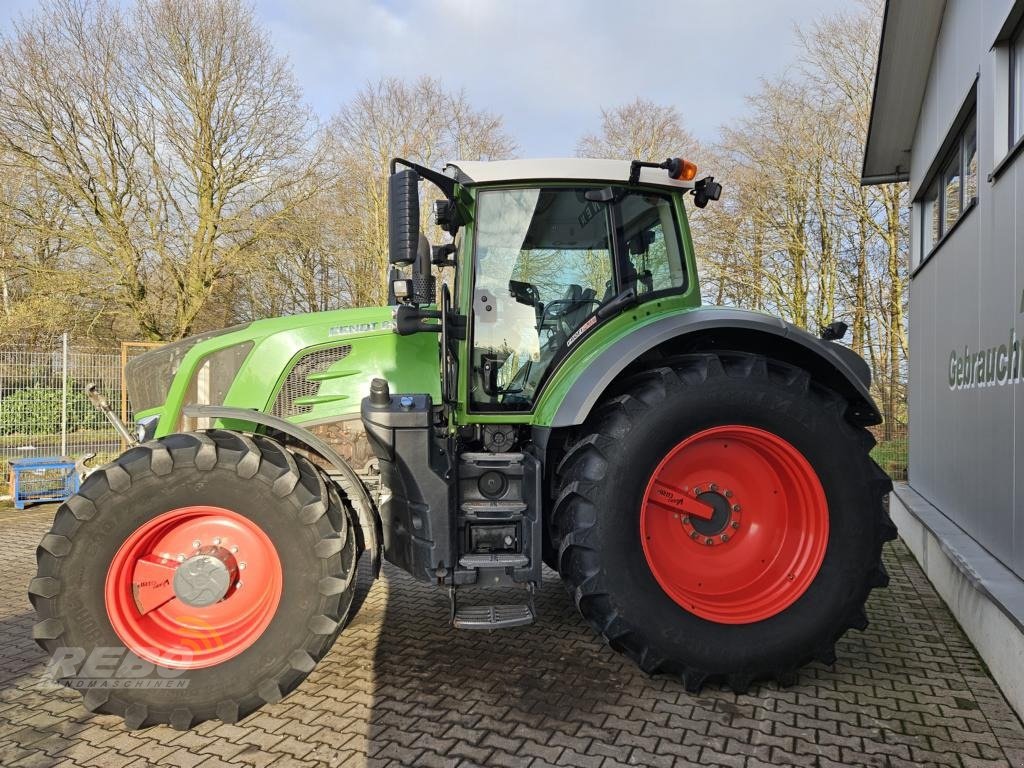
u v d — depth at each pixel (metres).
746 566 3.26
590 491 3.01
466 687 3.12
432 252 3.59
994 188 4.27
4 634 3.86
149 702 2.72
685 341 3.38
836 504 3.15
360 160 20.31
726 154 18.45
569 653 3.50
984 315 4.42
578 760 2.51
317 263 18.91
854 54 16.34
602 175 3.48
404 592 4.56
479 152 21.11
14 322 13.52
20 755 2.59
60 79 14.82
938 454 5.67
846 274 17.34
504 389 3.47
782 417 3.12
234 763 2.52
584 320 3.50
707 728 2.74
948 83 5.61
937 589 4.58
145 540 2.83
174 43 15.55
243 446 2.89
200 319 16.92
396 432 3.04
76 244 14.73
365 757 2.54
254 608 2.91
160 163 15.92
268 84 16.41
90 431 8.89
